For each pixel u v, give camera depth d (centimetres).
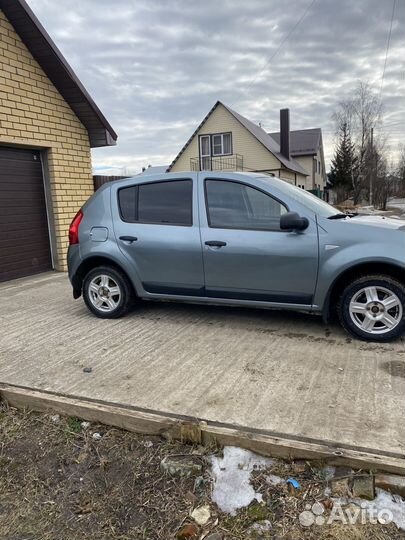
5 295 681
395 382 331
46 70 819
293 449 252
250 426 276
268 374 354
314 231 416
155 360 391
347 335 436
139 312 543
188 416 290
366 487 229
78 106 892
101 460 269
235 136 3038
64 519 229
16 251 818
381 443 254
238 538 211
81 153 934
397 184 5781
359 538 205
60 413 318
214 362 382
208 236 453
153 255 481
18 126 770
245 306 458
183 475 251
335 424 276
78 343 441
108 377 358
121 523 224
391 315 406
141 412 298
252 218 443
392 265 394
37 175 863
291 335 443
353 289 411
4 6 714
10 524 227
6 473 263
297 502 228
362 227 410
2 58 730
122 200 507
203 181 468
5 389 339
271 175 512
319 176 4744
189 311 539
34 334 476
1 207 780
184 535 213
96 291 525
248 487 239
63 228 892
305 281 421
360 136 4434
